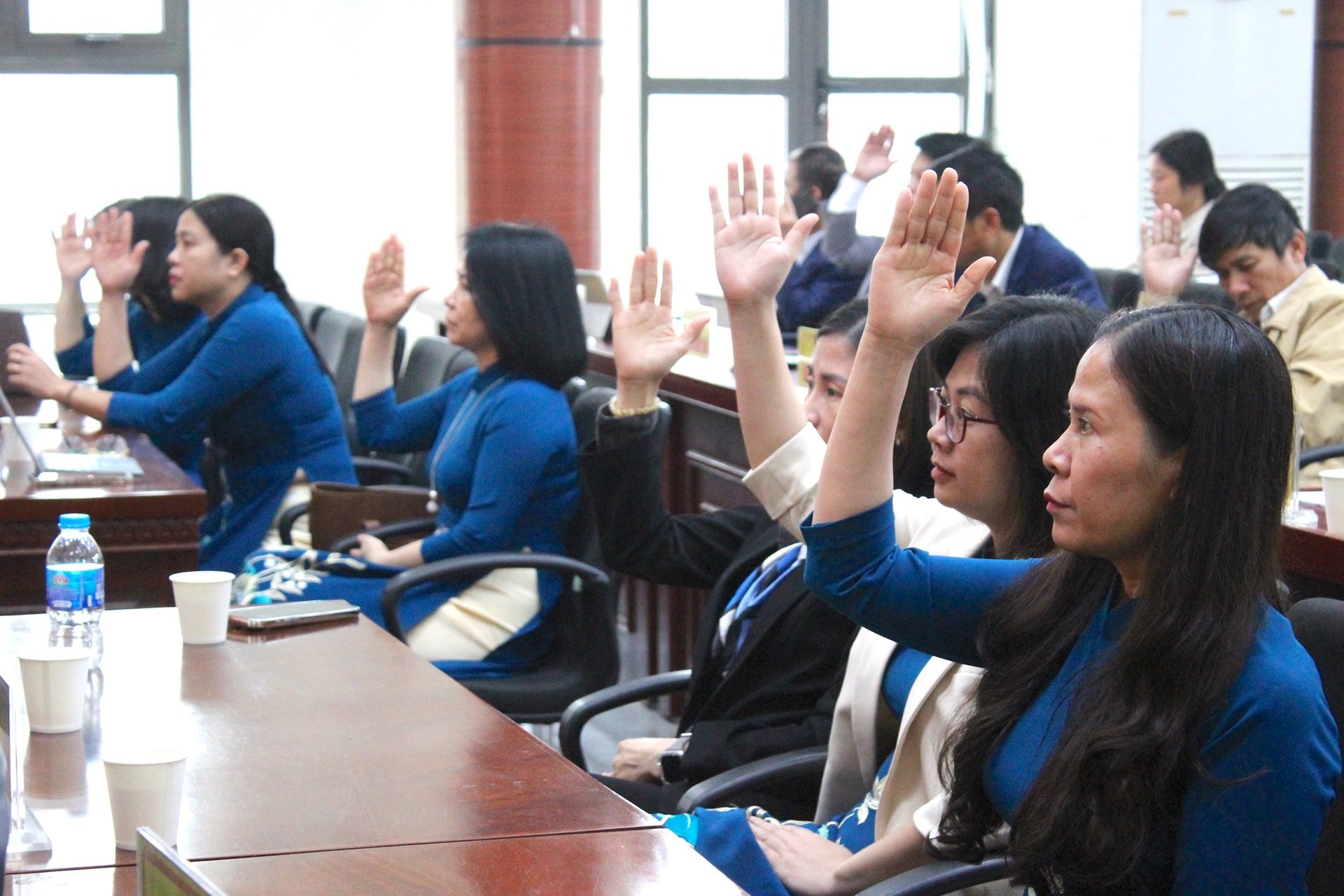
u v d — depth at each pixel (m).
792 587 2.27
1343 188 7.00
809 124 7.66
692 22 7.57
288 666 1.99
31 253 6.89
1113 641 1.39
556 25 5.88
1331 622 1.68
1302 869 1.27
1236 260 3.71
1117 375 1.31
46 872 1.33
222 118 6.98
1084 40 7.00
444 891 1.27
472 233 3.17
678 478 4.20
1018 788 1.42
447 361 4.41
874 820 1.86
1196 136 5.18
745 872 1.75
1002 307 1.70
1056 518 1.36
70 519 2.08
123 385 4.15
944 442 1.70
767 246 2.01
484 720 1.76
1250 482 1.28
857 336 2.25
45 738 1.69
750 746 2.13
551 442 3.05
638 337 2.48
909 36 7.60
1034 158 7.11
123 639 2.12
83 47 6.84
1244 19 6.68
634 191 7.59
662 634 4.30
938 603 1.55
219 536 3.78
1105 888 1.30
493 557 2.90
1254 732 1.26
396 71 6.85
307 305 5.82
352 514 3.32
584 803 1.49
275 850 1.36
